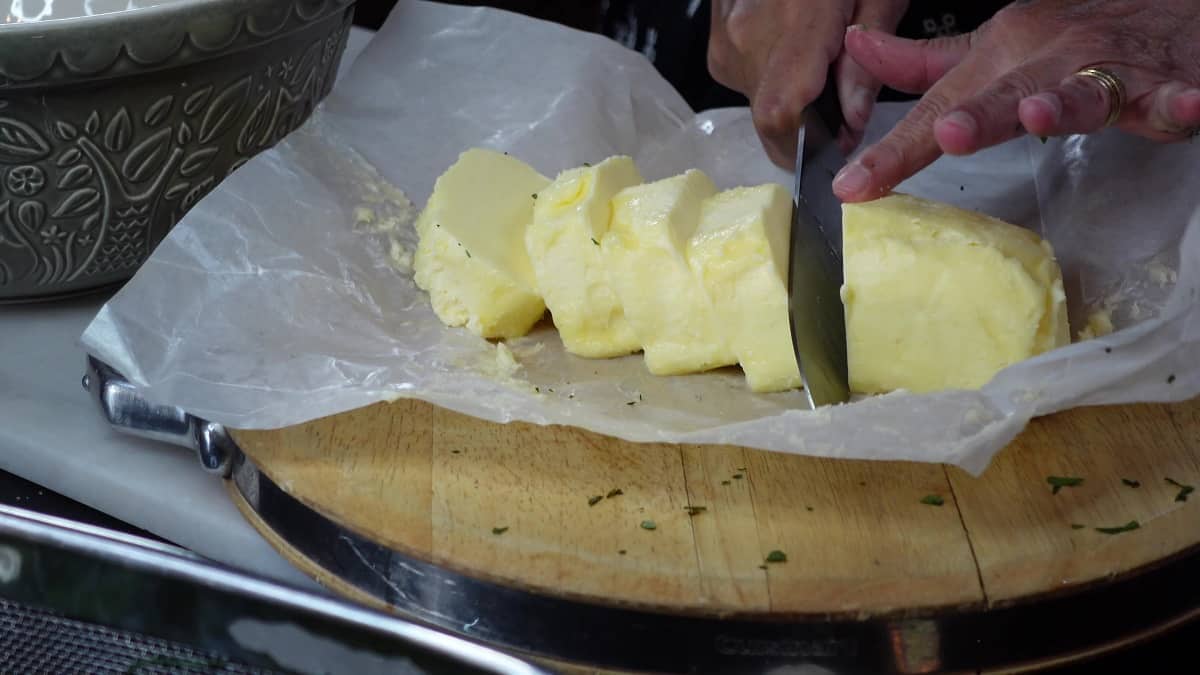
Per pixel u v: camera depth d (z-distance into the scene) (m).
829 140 0.62
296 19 0.57
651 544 0.49
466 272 0.59
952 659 0.48
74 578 0.45
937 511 0.50
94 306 0.63
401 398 0.55
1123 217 0.60
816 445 0.50
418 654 0.42
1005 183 0.65
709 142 0.70
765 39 0.66
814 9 0.65
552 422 0.53
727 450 0.53
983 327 0.56
